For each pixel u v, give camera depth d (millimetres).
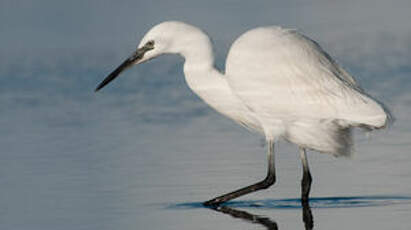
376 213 11820
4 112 19656
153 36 13656
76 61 24359
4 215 12047
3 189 13375
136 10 29969
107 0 31672
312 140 12883
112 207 12406
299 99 12641
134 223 11641
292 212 12211
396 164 14266
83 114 19219
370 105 12359
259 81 12820
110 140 16734
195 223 11703
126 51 25078
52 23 28797
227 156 15289
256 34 13055
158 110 19375
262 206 12641
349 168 14250
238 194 12688
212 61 13531
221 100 13531
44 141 16781
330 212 12055
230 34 25578
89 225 11531
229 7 29594
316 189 13258
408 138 15930
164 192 13156
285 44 12812
